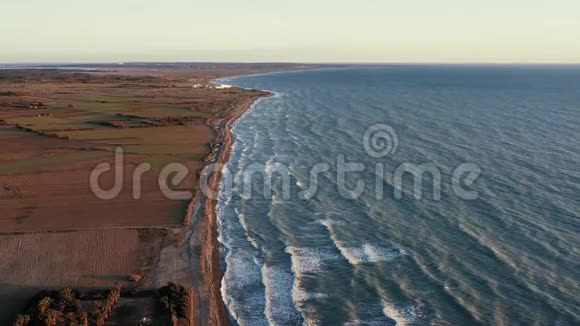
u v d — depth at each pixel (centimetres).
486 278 3359
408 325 2898
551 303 3055
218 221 4478
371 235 4088
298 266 3603
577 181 5266
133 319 2900
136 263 3600
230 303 3153
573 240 3859
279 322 2955
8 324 2820
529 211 4459
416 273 3459
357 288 3297
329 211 4662
